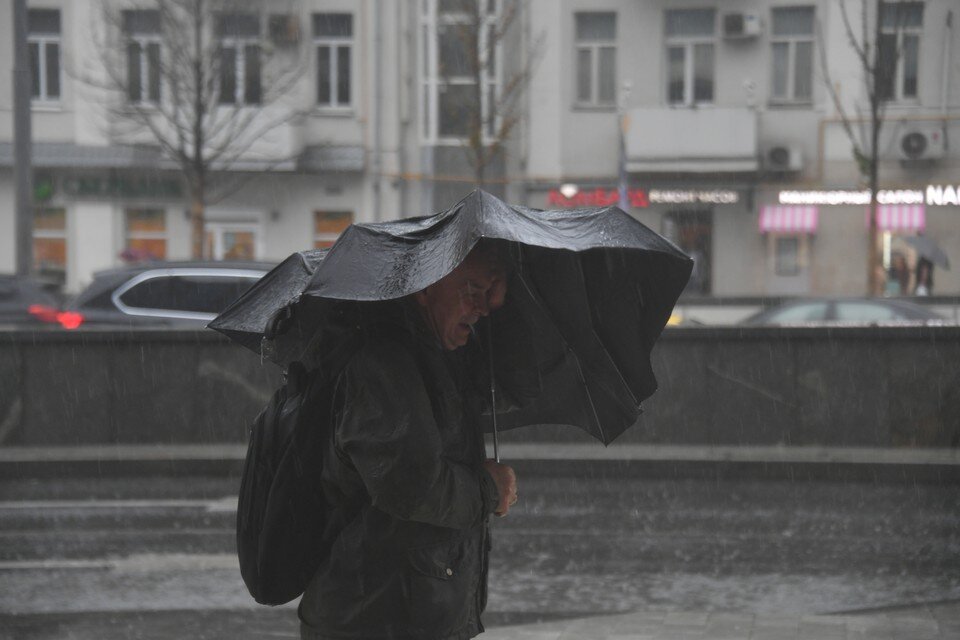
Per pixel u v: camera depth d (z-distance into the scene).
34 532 22.61
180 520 23.81
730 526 22.66
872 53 80.25
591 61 83.12
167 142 71.31
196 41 70.38
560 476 28.80
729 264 83.06
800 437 30.12
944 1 79.12
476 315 7.33
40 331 31.94
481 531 7.32
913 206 80.62
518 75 76.12
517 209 7.08
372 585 6.89
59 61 81.75
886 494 26.27
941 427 29.58
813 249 82.06
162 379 31.84
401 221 7.50
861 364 29.91
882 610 16.27
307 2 81.19
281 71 77.25
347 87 82.50
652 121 81.81
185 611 16.73
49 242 82.94
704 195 82.62
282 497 7.07
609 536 21.75
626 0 82.44
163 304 34.22
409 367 6.76
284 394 7.43
